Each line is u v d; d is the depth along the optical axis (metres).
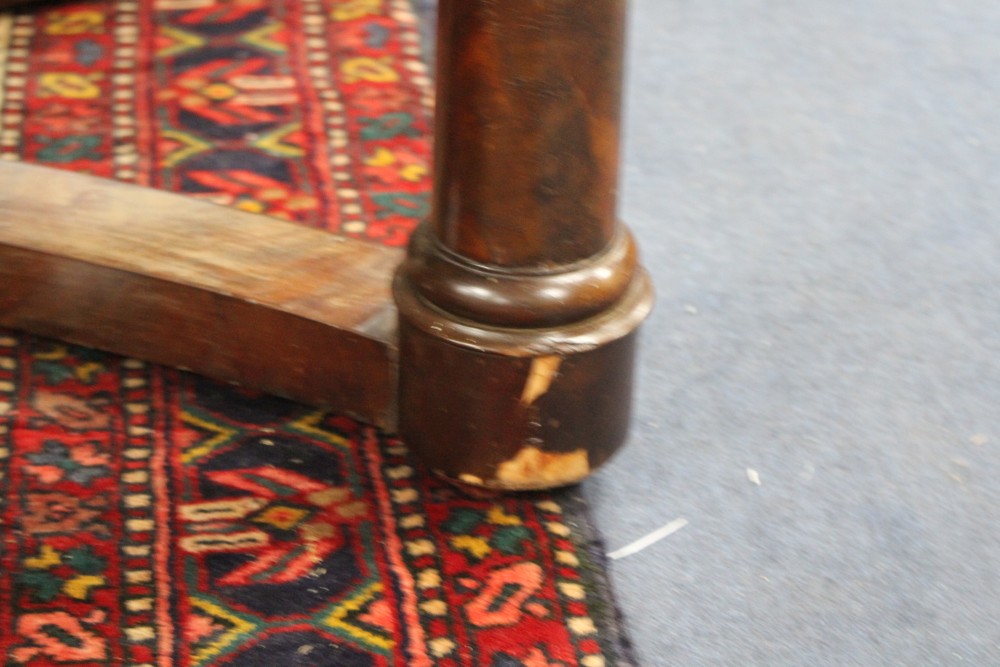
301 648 1.09
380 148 1.48
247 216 1.27
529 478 1.15
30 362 1.27
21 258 1.25
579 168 1.08
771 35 1.66
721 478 1.20
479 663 1.09
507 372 1.12
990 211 1.43
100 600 1.11
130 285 1.23
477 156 1.08
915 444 1.23
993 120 1.54
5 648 1.09
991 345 1.30
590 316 1.12
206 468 1.20
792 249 1.39
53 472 1.19
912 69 1.61
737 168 1.47
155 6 1.67
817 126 1.53
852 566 1.15
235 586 1.13
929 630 1.12
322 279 1.22
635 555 1.15
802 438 1.23
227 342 1.23
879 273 1.37
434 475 1.20
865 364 1.29
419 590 1.13
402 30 1.64
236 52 1.60
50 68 1.57
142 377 1.27
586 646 1.10
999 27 1.68
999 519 1.18
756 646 1.11
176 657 1.09
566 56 1.05
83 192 1.29
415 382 1.15
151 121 1.50
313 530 1.16
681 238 1.39
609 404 1.15
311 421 1.24
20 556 1.14
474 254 1.10
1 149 1.46
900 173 1.47
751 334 1.31
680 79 1.59
